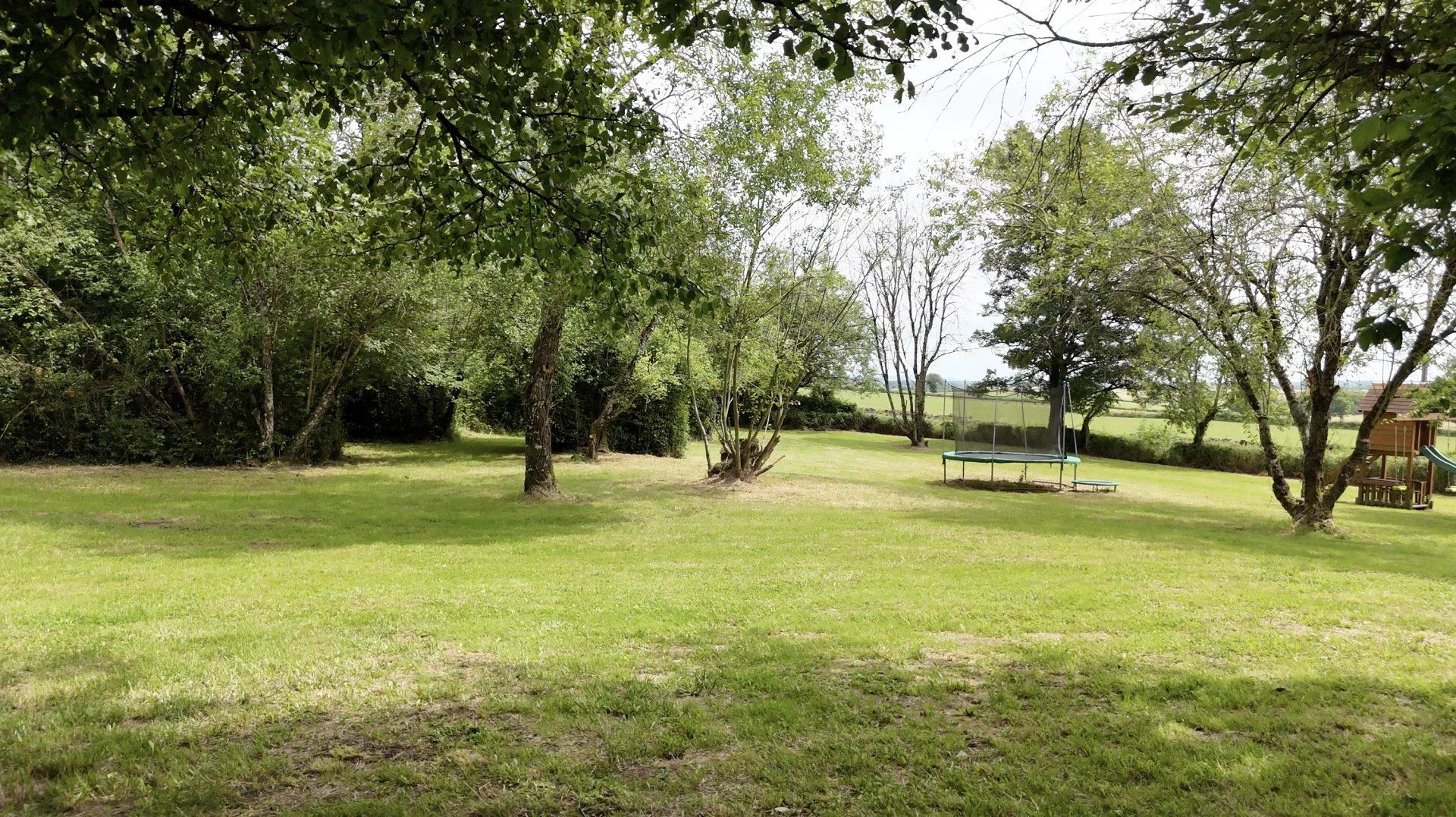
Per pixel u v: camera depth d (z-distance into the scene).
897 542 11.22
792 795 3.35
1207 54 3.98
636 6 4.79
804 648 5.45
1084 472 26.97
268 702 4.29
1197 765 3.60
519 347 20.12
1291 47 3.84
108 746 3.70
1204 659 5.33
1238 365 12.95
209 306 17.50
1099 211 12.98
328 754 3.71
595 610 6.54
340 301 17.80
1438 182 2.64
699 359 18.73
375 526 11.40
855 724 4.10
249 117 5.08
